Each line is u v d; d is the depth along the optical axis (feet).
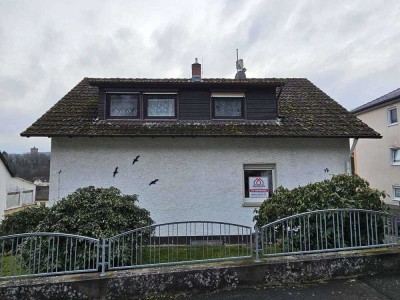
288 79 46.42
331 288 14.89
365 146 70.69
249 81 33.27
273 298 13.97
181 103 33.32
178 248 22.33
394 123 61.11
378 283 15.30
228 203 31.30
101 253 15.72
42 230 17.57
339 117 34.47
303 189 19.81
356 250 17.15
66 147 30.68
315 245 17.40
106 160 30.89
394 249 17.33
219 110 34.09
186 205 31.04
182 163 31.37
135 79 33.06
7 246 16.01
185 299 14.21
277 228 17.29
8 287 13.74
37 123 30.81
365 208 18.52
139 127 31.17
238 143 31.81
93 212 18.44
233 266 15.35
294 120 33.71
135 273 14.67
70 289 14.02
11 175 74.69
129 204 20.48
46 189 102.22
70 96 37.78
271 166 32.27
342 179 19.85
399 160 60.59
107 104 32.83
